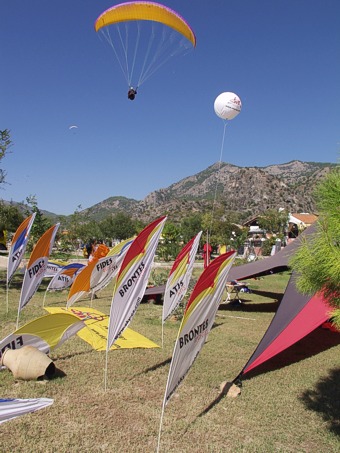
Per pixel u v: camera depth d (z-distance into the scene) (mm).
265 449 4617
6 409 3482
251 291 15867
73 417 5164
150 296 13117
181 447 4605
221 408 5590
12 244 10281
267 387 6363
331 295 4082
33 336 6754
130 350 7969
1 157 14969
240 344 8711
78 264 13367
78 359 7328
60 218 45781
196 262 29500
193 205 151500
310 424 5227
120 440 4695
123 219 69438
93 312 11133
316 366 7418
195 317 4832
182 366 4766
